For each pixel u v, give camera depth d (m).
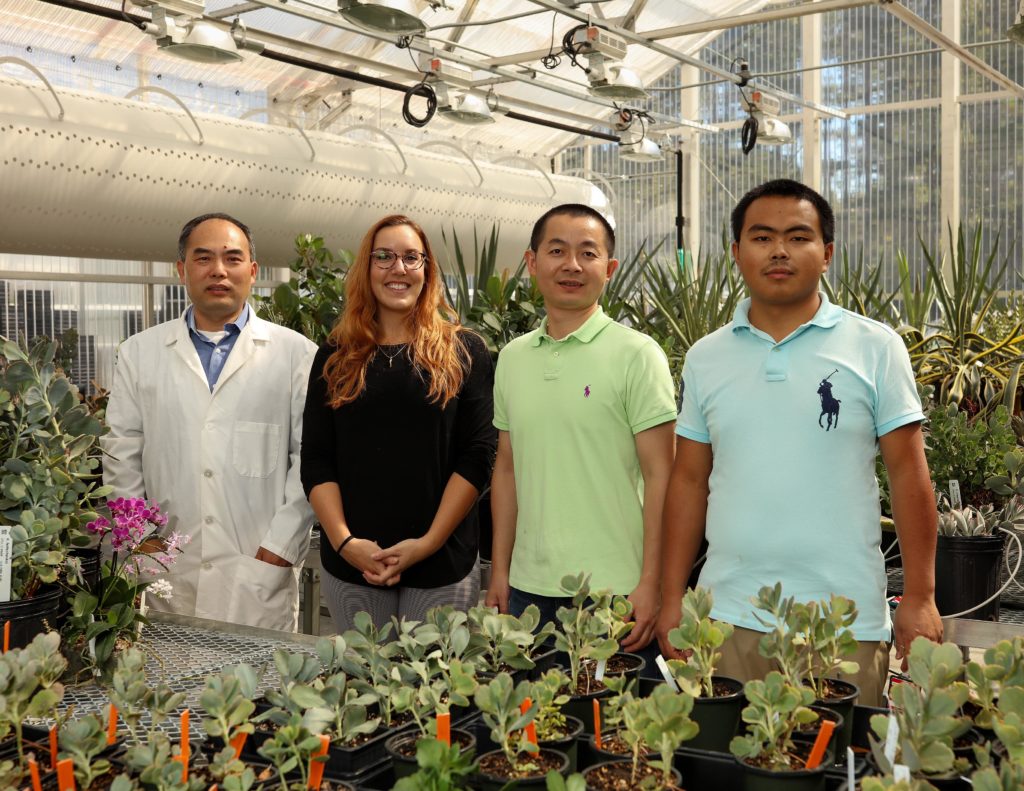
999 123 8.48
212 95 7.43
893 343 1.70
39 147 4.70
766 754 1.05
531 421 2.07
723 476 1.76
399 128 8.68
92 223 5.10
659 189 10.00
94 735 1.03
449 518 2.10
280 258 6.23
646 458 2.03
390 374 2.13
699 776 1.04
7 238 4.90
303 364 2.49
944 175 8.71
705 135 9.73
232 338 2.46
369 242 2.15
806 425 1.69
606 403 2.02
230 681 1.07
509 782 0.97
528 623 1.32
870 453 1.71
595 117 8.94
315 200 6.00
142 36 6.59
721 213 9.71
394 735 1.12
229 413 2.39
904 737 0.96
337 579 2.13
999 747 1.02
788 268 1.69
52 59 6.56
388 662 1.22
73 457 1.75
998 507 2.54
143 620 1.61
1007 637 1.85
